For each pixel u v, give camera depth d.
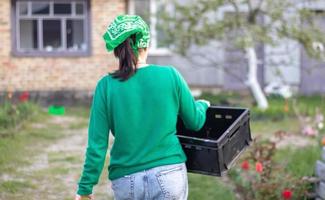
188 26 14.06
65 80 15.81
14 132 10.42
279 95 16.61
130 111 3.43
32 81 15.72
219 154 3.55
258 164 6.12
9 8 15.53
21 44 15.77
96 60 15.88
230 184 7.01
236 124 3.72
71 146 9.98
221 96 16.73
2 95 15.48
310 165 7.59
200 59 17.98
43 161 8.66
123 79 3.45
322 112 14.05
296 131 11.51
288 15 14.26
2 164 8.21
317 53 13.78
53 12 15.80
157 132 3.43
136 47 3.49
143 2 17.19
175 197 3.42
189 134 3.98
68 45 15.89
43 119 12.71
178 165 3.46
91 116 3.52
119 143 3.46
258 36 13.51
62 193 6.96
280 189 6.08
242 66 18.17
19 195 6.81
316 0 15.50
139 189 3.41
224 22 13.73
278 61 18.27
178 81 3.51
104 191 7.04
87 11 15.78
